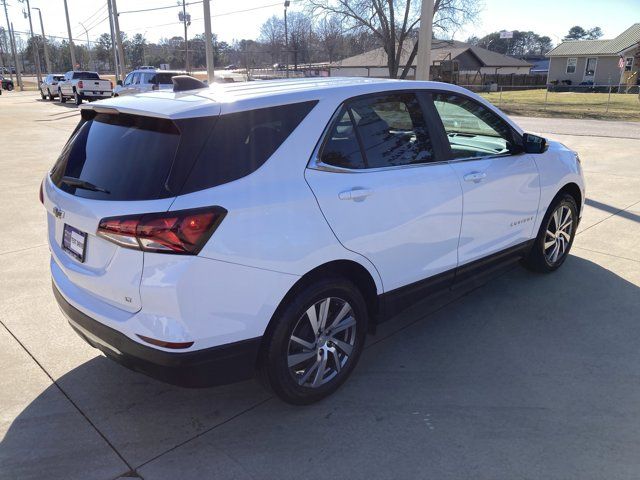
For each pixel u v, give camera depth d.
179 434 2.90
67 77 32.91
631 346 3.74
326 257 2.92
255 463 2.68
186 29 53.44
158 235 2.41
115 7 34.25
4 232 6.42
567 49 56.56
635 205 7.38
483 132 4.19
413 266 3.48
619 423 2.93
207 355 2.61
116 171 2.67
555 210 4.79
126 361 2.69
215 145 2.61
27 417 3.03
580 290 4.65
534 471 2.59
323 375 3.13
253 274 2.65
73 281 2.90
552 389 3.25
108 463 2.69
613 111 27.08
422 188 3.40
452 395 3.22
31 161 11.57
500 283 4.83
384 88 3.37
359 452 2.75
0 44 97.00
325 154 2.99
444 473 2.60
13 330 4.02
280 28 67.56
